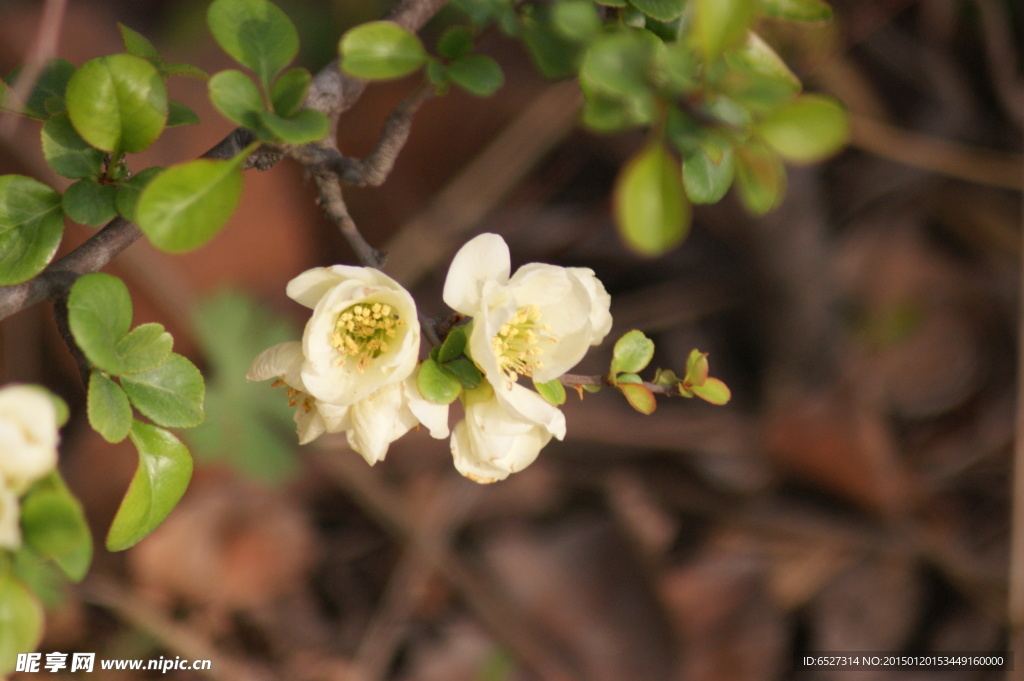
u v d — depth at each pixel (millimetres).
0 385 1180
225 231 1238
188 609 1137
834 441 1290
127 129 739
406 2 782
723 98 727
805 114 728
